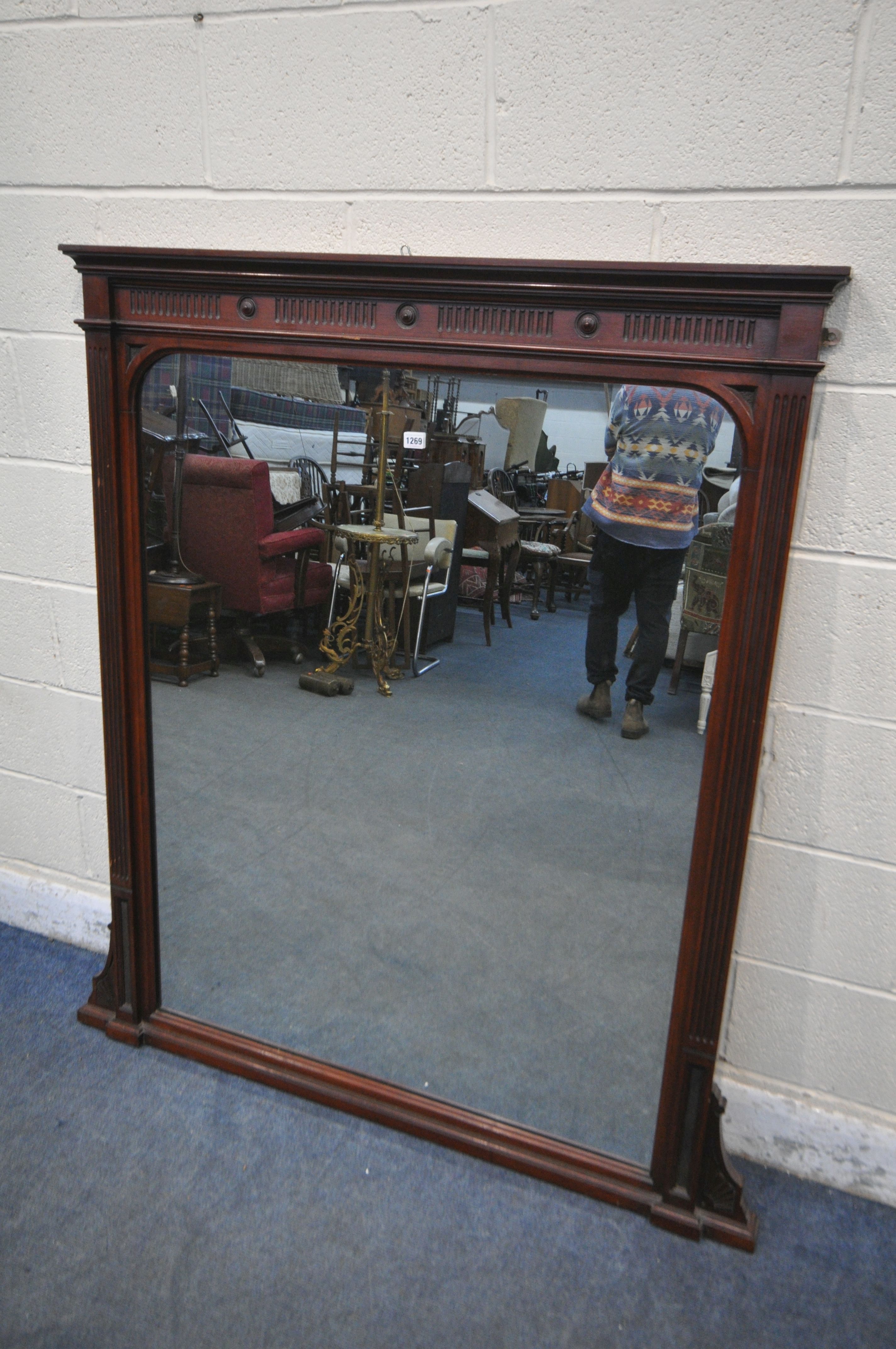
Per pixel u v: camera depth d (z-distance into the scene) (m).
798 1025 1.33
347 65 1.21
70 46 1.35
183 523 1.62
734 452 1.25
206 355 1.31
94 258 1.29
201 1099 1.45
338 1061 1.46
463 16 1.13
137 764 1.47
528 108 1.14
